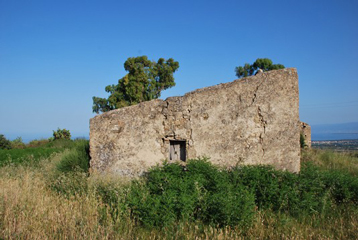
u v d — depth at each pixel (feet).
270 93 28.63
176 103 29.19
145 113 29.48
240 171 25.53
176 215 19.35
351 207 22.54
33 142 77.00
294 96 28.71
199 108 28.94
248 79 28.84
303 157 41.93
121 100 89.45
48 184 27.84
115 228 18.13
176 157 29.58
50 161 38.27
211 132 28.73
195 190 20.66
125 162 29.35
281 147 28.37
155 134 29.30
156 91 95.76
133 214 19.83
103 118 29.84
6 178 28.35
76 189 25.31
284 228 18.83
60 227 17.57
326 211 21.94
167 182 22.66
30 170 32.96
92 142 29.89
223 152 28.53
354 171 36.32
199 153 28.73
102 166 29.58
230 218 18.31
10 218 17.81
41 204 20.72
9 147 65.16
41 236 16.29
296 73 28.91
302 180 24.09
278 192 22.18
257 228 18.26
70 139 75.51
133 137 29.43
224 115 28.71
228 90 28.84
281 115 28.55
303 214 21.09
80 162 31.73
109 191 23.47
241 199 19.39
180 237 17.42
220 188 21.33
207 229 18.11
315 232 18.69
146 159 29.19
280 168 28.17
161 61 96.32
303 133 57.21
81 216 18.71
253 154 28.40
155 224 18.74
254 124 28.55
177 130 29.07
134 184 24.76
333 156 43.52
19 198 21.53
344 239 17.70
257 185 22.77
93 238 16.07
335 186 24.80
